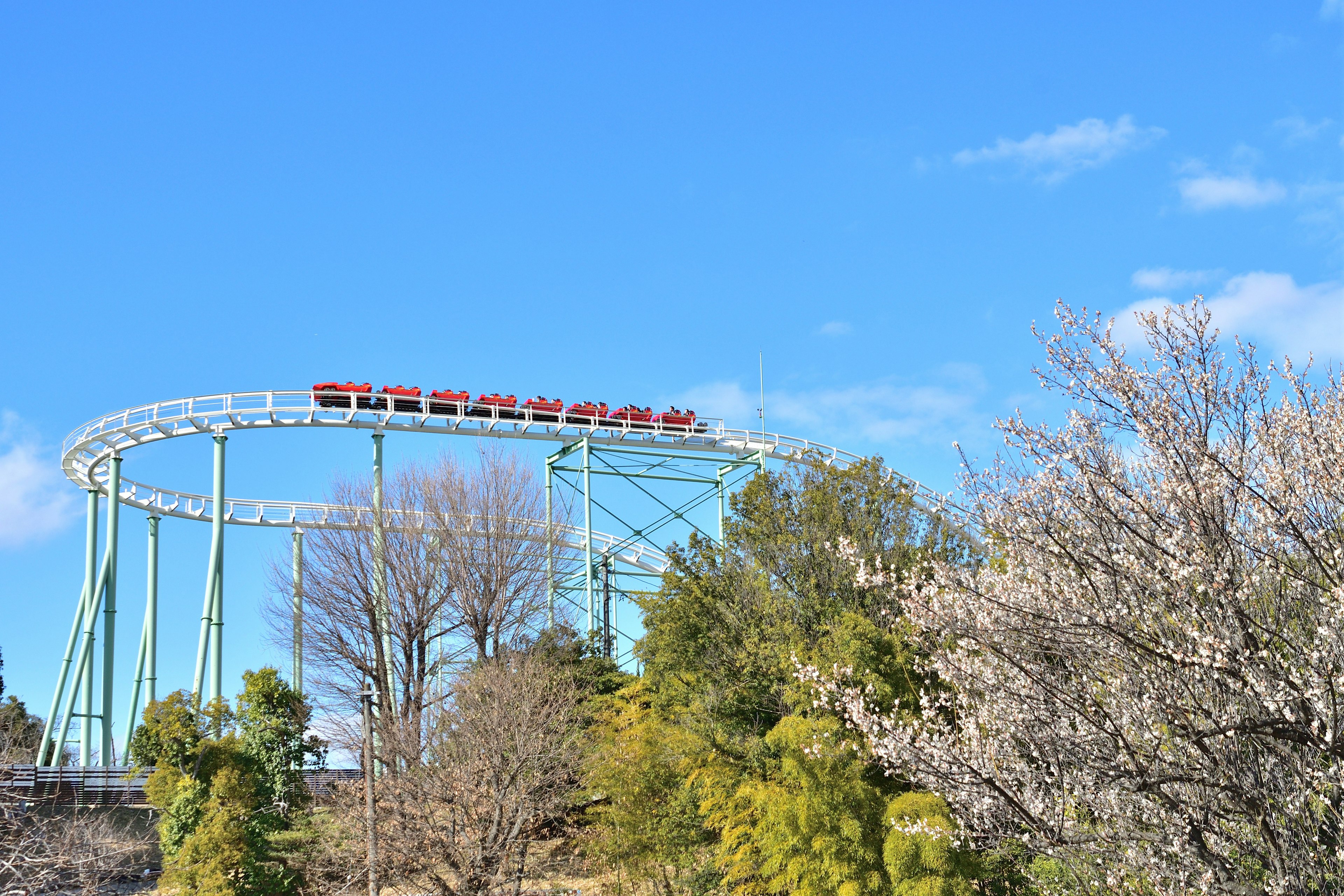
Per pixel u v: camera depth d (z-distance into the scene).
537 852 27.61
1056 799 12.61
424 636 37.88
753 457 45.94
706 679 28.56
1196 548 10.30
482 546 39.47
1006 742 13.23
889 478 31.39
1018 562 12.38
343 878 26.38
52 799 26.34
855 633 21.67
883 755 14.09
